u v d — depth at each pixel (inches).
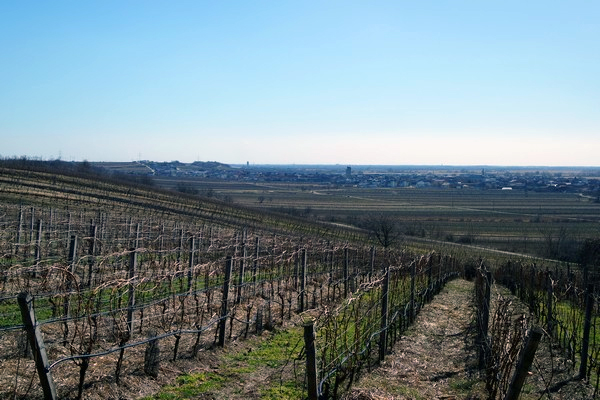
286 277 787.4
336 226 2188.7
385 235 1657.2
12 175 1796.3
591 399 377.7
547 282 648.4
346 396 339.9
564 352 493.4
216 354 431.5
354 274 849.5
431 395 368.2
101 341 418.9
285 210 2910.9
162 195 2139.5
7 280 577.9
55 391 285.7
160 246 881.5
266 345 478.3
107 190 1915.6
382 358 441.4
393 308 538.9
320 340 450.9
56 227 964.0
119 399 323.6
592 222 2871.6
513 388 268.4
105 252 831.1
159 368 375.2
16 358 355.9
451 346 511.2
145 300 531.5
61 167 2598.4
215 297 626.8
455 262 1344.7
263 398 343.3
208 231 1181.7
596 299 463.2
